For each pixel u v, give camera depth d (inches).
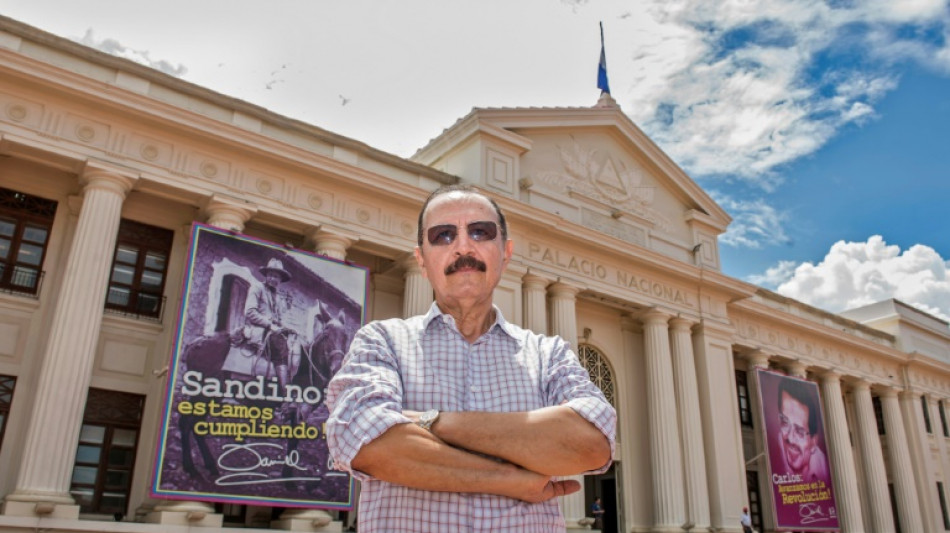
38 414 493.7
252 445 565.0
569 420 72.3
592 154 936.9
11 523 454.6
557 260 825.5
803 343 1170.0
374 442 68.7
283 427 583.8
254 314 595.8
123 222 643.5
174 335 571.8
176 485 522.3
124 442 597.9
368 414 70.3
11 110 543.2
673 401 884.6
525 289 792.9
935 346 1492.4
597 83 1027.9
